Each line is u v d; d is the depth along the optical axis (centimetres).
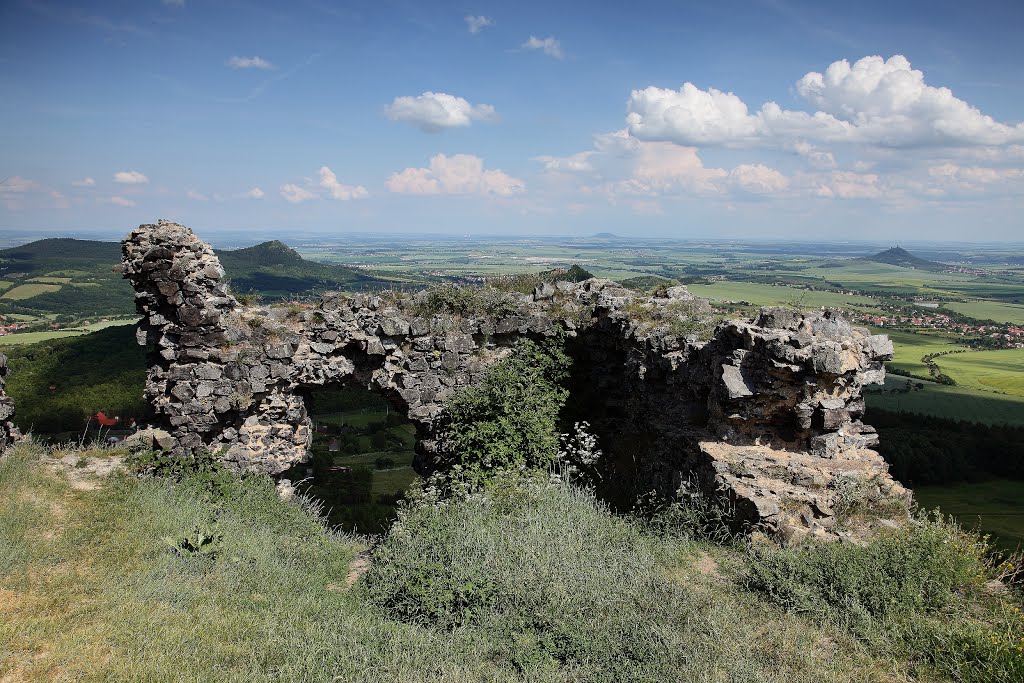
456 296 1423
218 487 1170
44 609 673
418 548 898
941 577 716
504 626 722
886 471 981
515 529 911
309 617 780
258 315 1284
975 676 566
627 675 613
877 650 624
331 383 1340
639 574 784
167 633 655
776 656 623
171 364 1209
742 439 1015
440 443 1347
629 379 1360
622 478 1268
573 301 1508
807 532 853
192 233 1234
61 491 1002
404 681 624
